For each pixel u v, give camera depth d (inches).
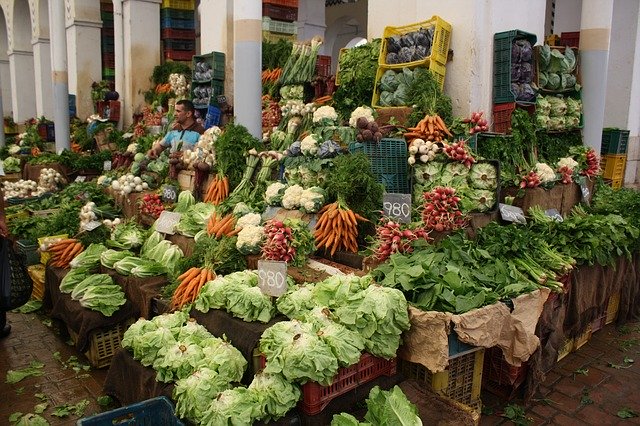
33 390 176.4
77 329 189.3
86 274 208.1
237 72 289.4
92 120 540.4
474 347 137.4
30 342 215.9
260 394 116.1
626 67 408.5
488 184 192.9
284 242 171.6
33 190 424.2
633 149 426.9
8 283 197.3
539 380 162.6
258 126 294.2
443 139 212.8
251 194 236.8
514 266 163.2
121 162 370.3
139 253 228.4
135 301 193.6
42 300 236.2
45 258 260.4
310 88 342.3
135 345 141.6
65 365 194.4
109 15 629.9
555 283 165.9
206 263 177.9
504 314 137.8
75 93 609.9
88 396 172.7
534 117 251.8
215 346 134.1
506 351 143.6
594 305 201.3
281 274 140.5
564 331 192.5
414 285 137.5
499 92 242.5
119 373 150.9
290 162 225.1
